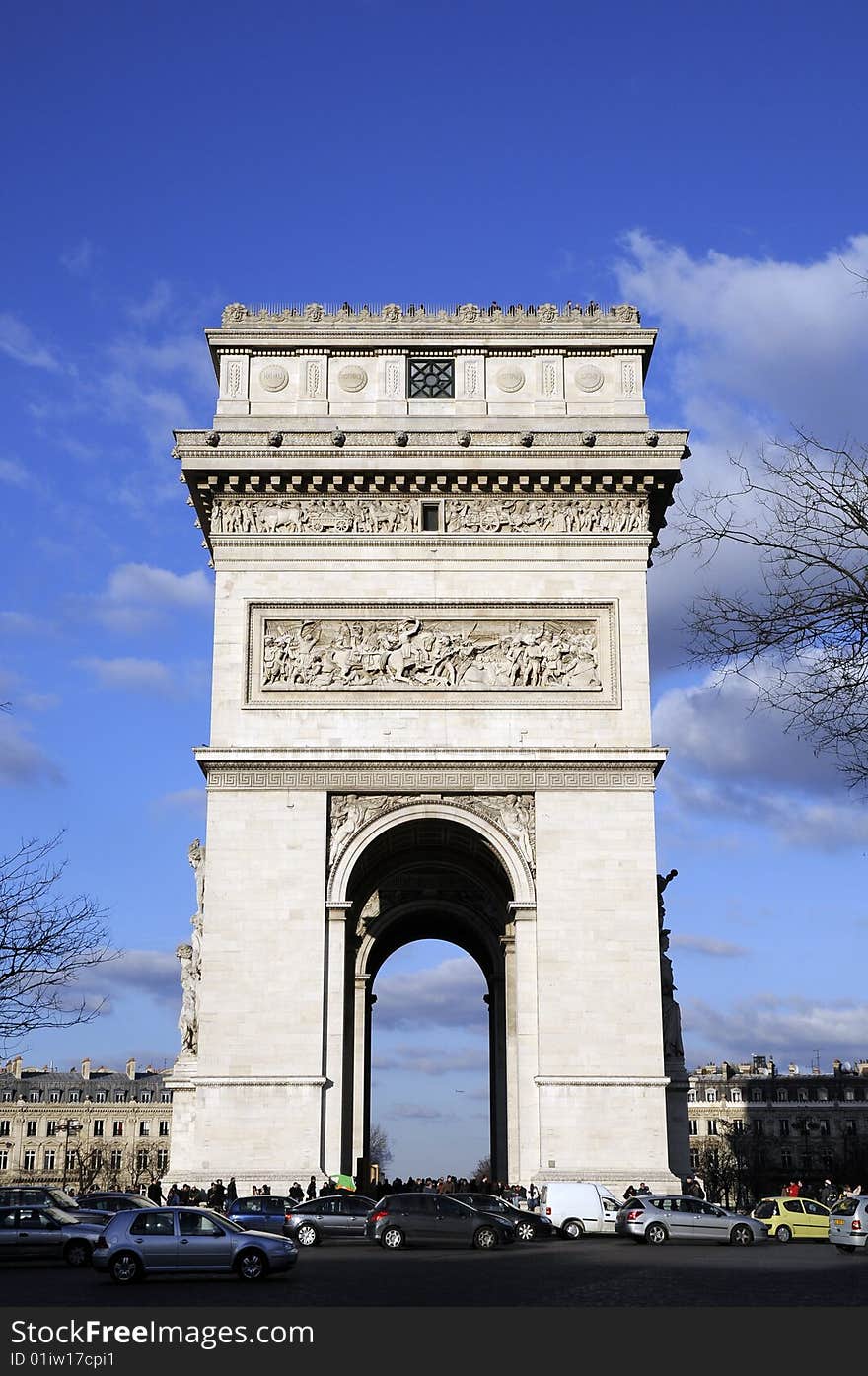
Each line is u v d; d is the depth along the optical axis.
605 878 85.62
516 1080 89.19
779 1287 51.31
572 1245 75.06
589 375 93.88
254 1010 83.31
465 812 87.25
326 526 90.88
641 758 86.94
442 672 89.00
